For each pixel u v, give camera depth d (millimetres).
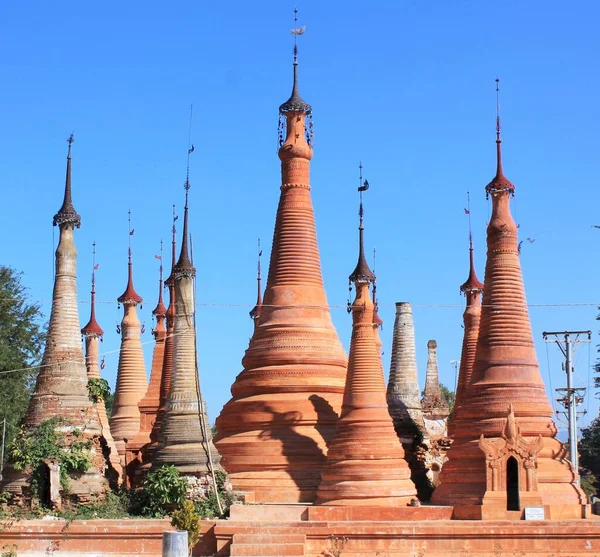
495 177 58438
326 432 60344
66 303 56625
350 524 51781
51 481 53000
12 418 74312
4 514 52188
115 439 79875
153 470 55094
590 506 54750
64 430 54500
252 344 63438
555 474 54719
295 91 65875
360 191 62031
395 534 51688
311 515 53781
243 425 61219
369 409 57094
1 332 79312
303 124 65562
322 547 51531
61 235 57281
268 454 59188
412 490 57031
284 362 61594
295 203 64625
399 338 69938
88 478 54406
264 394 61500
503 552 51312
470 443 54875
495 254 57719
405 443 66938
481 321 57625
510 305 56969
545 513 52812
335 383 61938
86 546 51469
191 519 48188
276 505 55406
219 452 61094
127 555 51125
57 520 51812
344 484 55750
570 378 81500
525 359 56281
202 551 51812
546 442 55594
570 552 51125
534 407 55375
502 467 53469
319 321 63281
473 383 56406
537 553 51250
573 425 81188
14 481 53656
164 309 78625
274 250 64688
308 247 64250
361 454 56094
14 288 83625
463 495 54250
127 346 82375
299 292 63156
